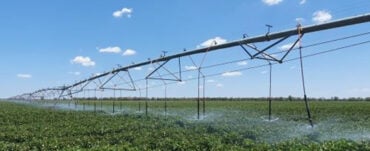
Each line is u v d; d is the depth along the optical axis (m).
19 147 25.02
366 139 29.66
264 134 32.47
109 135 30.83
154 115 57.16
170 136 28.92
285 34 25.41
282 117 52.34
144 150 23.67
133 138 29.03
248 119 47.53
